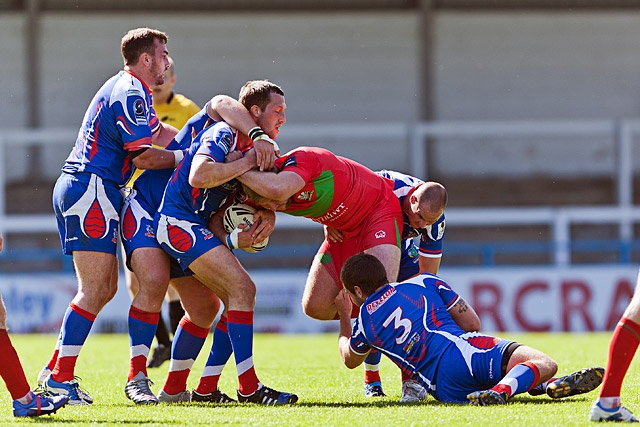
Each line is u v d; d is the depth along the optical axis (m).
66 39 83.44
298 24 84.44
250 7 84.06
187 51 83.88
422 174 74.56
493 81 84.81
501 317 53.31
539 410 16.39
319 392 21.14
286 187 18.33
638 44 84.69
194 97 84.06
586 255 78.38
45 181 82.62
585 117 84.94
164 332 28.20
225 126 18.80
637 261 69.94
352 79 84.88
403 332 18.19
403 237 20.94
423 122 84.75
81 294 18.95
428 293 18.48
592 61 84.69
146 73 19.61
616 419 15.07
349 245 20.39
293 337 47.81
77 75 83.62
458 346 17.83
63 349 18.77
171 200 18.89
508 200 82.94
